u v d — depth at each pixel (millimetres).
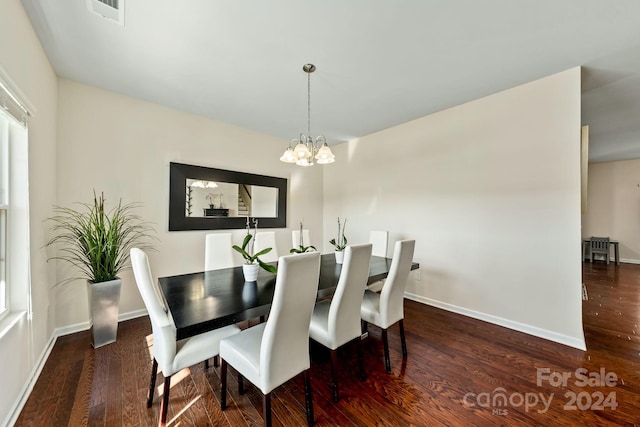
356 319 1904
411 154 3697
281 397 1743
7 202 1750
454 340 2514
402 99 3025
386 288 2072
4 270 1708
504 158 2816
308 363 1545
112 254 2463
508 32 1937
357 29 1904
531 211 2641
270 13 1750
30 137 1888
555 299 2498
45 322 2186
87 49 2119
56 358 2135
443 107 3252
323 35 1967
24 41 1753
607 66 2361
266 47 2104
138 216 3004
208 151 3588
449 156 3273
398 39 2012
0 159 1730
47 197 2264
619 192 6355
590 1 1647
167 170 3227
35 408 1599
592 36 1971
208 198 3568
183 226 3324
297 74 2504
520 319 2703
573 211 2400
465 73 2492
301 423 1525
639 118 3551
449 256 3266
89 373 1948
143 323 2818
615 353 2250
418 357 2225
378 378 1945
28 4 1668
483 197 2979
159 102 3102
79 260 2520
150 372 1974
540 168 2580
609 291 3957
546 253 2553
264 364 1340
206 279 2172
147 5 1674
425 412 1611
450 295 3256
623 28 1880
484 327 2799
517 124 2727
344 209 4730
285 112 3400
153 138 3115
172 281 2105
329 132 4191
